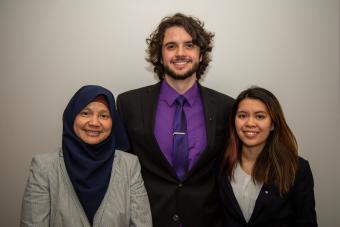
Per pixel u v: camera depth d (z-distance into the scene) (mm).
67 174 1399
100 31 2035
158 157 1626
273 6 1982
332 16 1982
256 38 2000
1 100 2145
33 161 1422
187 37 1667
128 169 1496
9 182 2158
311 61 2004
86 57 2057
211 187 1677
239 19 1995
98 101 1438
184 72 1667
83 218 1353
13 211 2160
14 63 2111
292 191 1542
